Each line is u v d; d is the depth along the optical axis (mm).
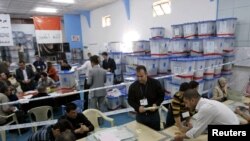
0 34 6734
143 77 2275
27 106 3643
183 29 4613
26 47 9836
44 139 2109
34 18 8656
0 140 3332
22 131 3641
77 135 2322
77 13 10055
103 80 3906
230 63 4117
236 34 4184
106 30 8586
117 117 4152
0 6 7875
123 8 7414
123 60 6461
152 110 2350
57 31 9156
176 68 3822
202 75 3822
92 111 2787
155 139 1853
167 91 4125
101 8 8719
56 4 7926
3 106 3227
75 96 4367
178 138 1771
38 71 6418
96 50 9477
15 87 4617
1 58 9297
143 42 5734
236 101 2918
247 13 3953
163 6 5867
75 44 10391
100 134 1854
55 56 9773
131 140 1763
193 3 4977
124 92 4613
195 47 4281
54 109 4262
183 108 2197
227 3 4262
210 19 4633
